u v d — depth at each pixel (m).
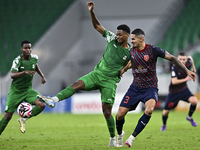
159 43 83.00
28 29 87.50
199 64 76.25
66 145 23.31
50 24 87.56
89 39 91.31
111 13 89.94
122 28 21.89
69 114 63.53
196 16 88.38
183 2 91.38
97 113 65.44
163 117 34.28
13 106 25.53
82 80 22.39
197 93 65.69
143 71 20.95
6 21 90.69
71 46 89.38
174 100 34.31
